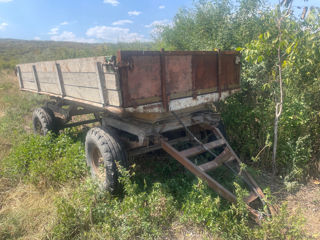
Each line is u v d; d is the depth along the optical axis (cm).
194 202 321
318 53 403
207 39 580
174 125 371
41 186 392
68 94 426
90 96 358
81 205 330
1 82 1459
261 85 468
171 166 430
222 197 342
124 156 346
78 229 300
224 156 372
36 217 329
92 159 398
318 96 437
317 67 427
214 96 389
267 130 422
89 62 333
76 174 412
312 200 355
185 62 340
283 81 417
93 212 315
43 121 552
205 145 383
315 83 426
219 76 384
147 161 454
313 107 447
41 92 535
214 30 567
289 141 405
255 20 503
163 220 312
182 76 340
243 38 509
